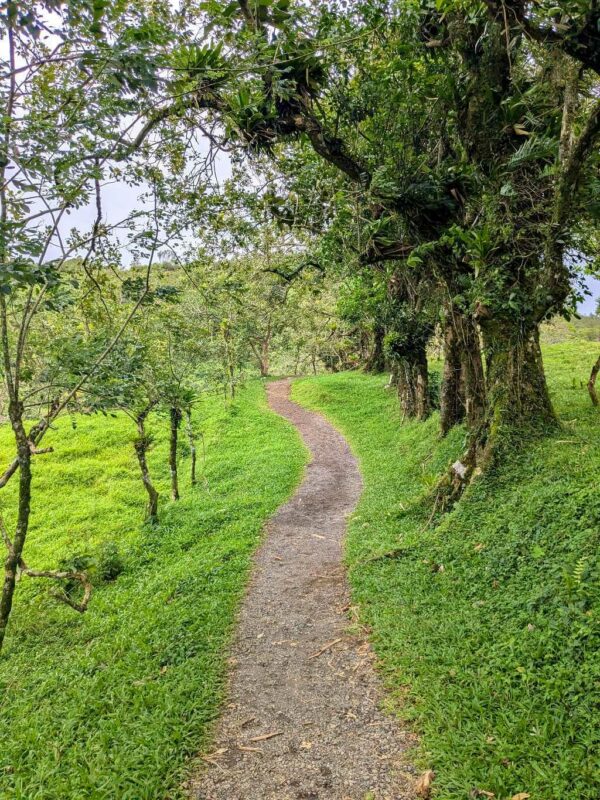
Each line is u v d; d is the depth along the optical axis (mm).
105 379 7680
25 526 6777
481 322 9156
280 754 4844
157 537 12977
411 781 4266
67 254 6414
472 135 8445
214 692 5875
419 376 18797
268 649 6828
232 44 7102
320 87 9070
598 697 4320
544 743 4141
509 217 8234
